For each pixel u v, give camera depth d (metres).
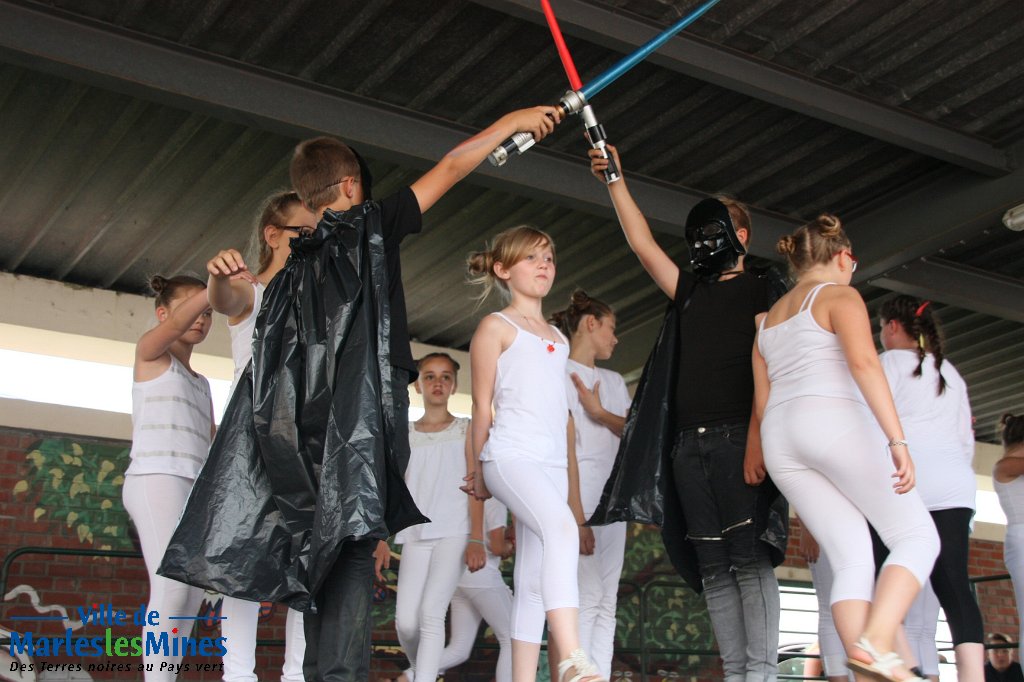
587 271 7.14
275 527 2.32
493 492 2.98
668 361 3.30
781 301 2.92
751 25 4.71
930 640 3.69
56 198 6.10
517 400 3.02
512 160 5.54
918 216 5.95
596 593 3.80
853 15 4.65
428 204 2.56
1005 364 8.72
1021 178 5.48
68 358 7.11
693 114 5.36
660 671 7.48
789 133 5.53
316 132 5.04
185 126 5.42
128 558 6.41
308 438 2.31
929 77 5.04
